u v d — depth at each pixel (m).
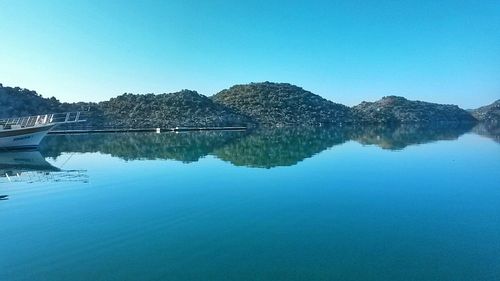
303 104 158.88
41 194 18.67
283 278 9.64
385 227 13.57
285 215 15.00
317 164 29.50
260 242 11.98
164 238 12.34
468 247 11.63
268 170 26.36
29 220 14.32
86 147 45.38
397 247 11.62
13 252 11.27
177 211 15.47
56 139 60.19
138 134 74.94
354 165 28.98
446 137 64.62
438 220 14.45
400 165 29.12
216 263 10.47
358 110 183.75
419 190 19.88
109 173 25.12
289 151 40.38
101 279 9.61
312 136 71.62
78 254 11.10
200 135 73.12
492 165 29.30
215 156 35.19
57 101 110.31
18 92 100.81
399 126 136.12
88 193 18.88
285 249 11.43
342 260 10.66
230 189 19.83
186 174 24.66
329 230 13.17
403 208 16.25
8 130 38.12
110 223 13.91
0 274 9.91
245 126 114.00
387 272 9.95
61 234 12.75
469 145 47.31
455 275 9.78
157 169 26.89
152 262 10.52
